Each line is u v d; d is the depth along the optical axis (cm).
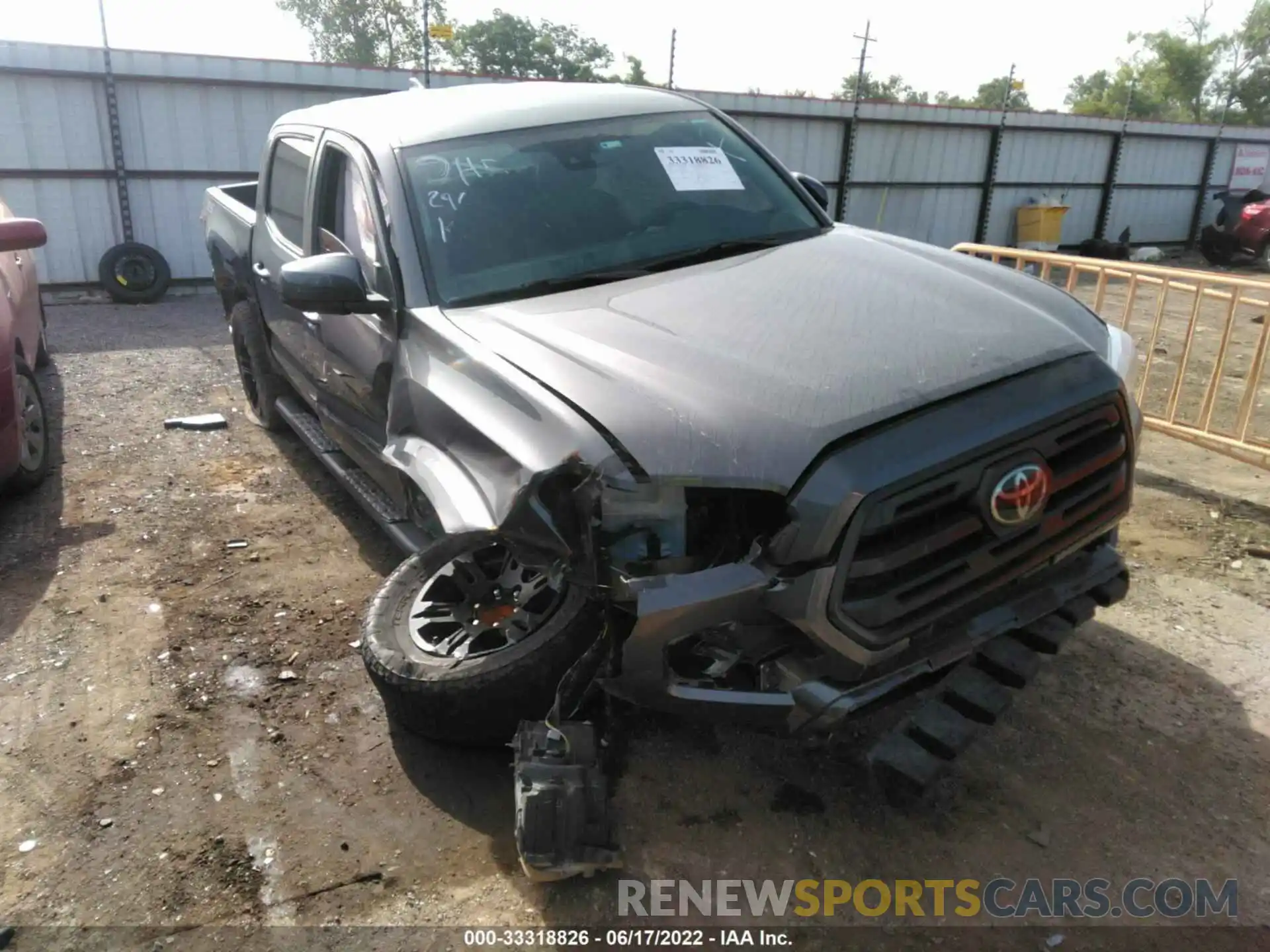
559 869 248
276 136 513
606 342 277
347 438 416
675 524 235
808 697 237
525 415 263
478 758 307
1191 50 5081
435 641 294
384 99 439
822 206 453
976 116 1836
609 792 289
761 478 228
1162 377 811
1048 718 325
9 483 509
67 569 437
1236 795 289
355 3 4028
